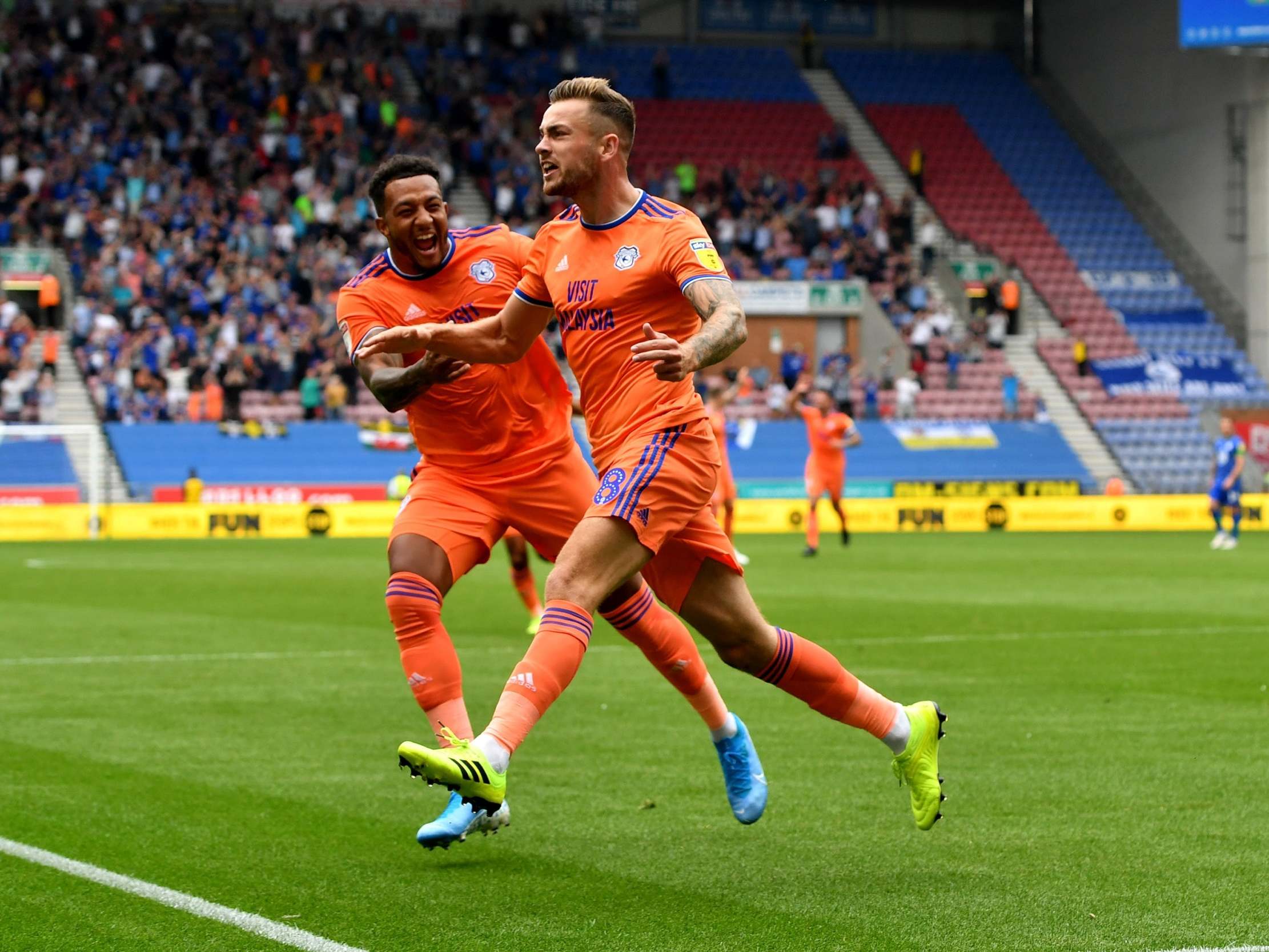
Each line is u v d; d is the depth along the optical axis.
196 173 54.09
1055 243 62.44
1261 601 23.33
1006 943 6.43
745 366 56.50
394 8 62.53
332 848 8.21
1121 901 7.10
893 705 8.05
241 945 6.41
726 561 7.82
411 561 8.81
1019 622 20.17
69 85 53.72
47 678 15.20
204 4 60.44
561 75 62.91
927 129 66.00
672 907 7.02
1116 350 59.06
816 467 34.50
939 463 54.19
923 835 8.49
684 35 67.94
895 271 58.69
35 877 7.55
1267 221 58.00
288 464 49.19
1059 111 68.00
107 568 31.39
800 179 62.00
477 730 12.20
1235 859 7.89
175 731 12.06
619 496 7.44
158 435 48.47
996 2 70.88
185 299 50.66
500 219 56.88
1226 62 59.38
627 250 7.69
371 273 9.48
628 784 9.95
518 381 9.20
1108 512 48.97
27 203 50.94
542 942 6.46
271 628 19.92
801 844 8.30
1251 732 11.86
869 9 70.00
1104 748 11.17
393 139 57.19
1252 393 58.09
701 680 8.27
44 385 47.56
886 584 26.70
